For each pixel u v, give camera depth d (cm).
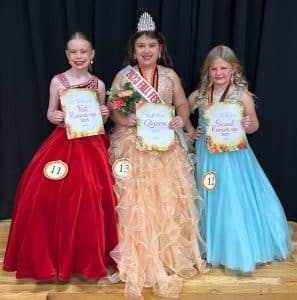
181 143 229
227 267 221
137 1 244
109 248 212
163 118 216
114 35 251
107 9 246
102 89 229
